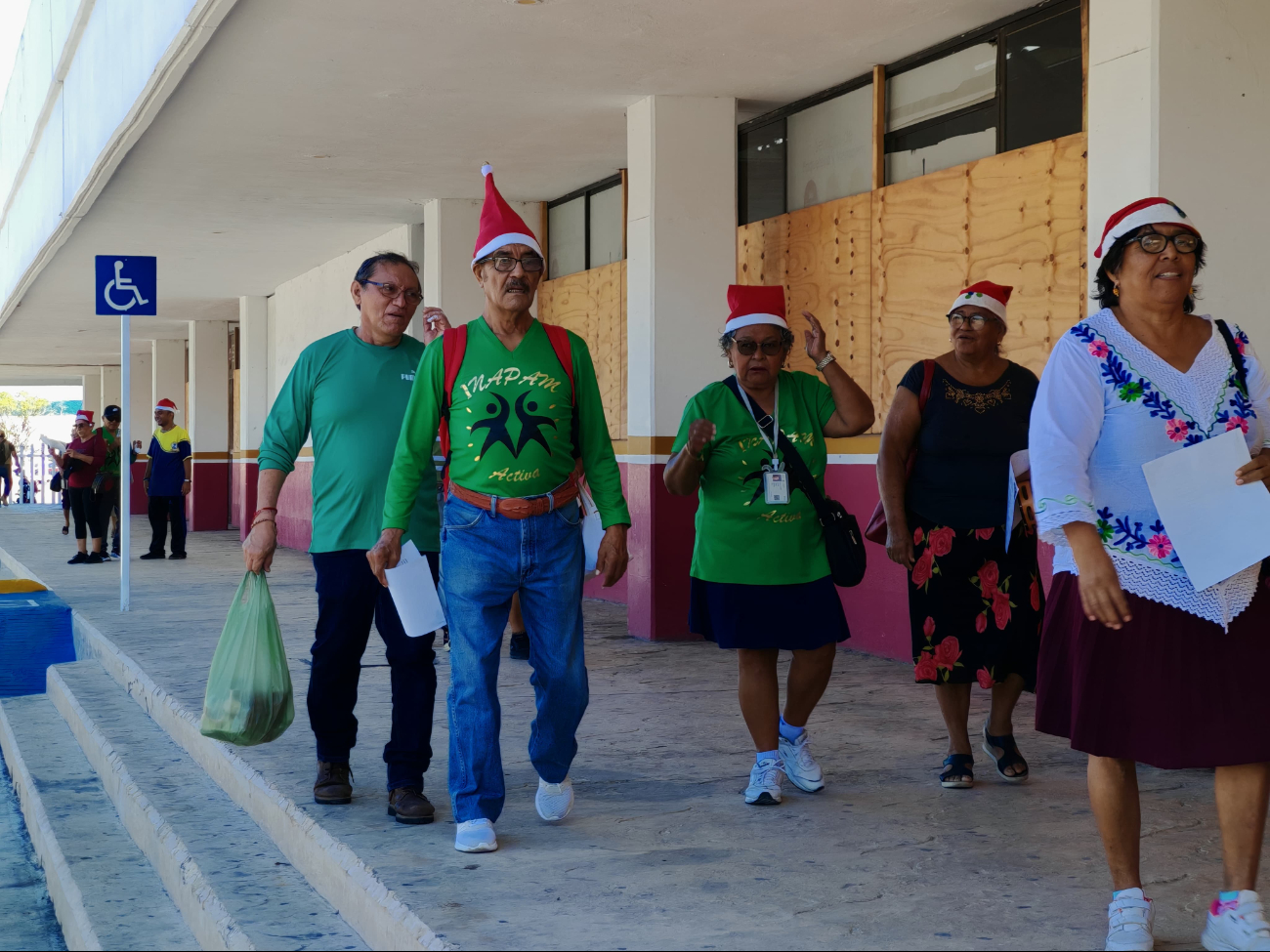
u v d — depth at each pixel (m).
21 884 4.84
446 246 11.53
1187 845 3.73
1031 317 6.53
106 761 5.48
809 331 4.36
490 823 3.67
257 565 4.14
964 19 6.81
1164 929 3.06
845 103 8.03
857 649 7.82
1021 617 4.36
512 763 4.83
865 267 7.76
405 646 4.00
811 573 4.25
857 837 3.83
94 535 14.76
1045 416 2.92
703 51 7.39
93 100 10.03
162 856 4.21
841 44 7.26
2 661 8.32
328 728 4.11
